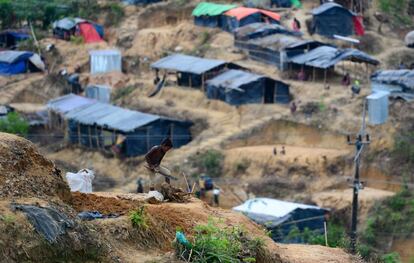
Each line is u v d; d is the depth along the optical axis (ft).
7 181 122.62
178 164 518.37
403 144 501.15
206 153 527.40
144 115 566.36
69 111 599.98
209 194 479.82
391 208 445.78
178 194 166.30
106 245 125.18
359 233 426.51
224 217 160.45
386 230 431.43
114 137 561.02
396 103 540.11
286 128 549.13
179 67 629.92
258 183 494.59
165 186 165.27
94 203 142.92
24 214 115.75
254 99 581.12
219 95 595.88
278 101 579.48
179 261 127.65
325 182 486.79
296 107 560.20
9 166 124.98
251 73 600.39
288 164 504.43
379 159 496.23
